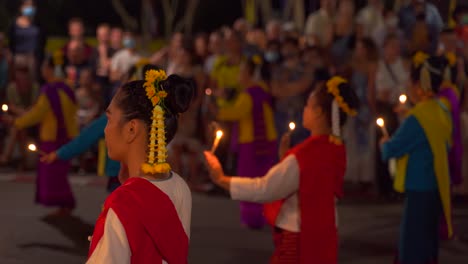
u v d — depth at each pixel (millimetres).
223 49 10289
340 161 4094
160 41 16484
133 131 2402
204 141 9555
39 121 7469
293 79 9047
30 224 7301
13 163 11102
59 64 7633
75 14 17672
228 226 7363
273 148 7191
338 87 4078
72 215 7707
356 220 7707
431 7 9258
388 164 8789
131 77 5266
